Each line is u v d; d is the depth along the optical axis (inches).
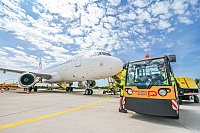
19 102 323.6
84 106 278.5
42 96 510.6
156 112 162.2
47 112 210.5
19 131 123.2
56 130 128.0
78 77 621.6
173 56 181.9
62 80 761.0
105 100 407.5
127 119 179.0
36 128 132.7
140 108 176.9
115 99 445.4
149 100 169.3
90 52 577.0
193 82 419.2
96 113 211.5
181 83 365.7
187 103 396.2
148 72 196.5
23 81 664.4
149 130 135.0
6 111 213.2
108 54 570.3
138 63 215.5
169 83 163.9
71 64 636.7
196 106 324.2
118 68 503.5
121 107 227.6
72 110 232.5
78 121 161.8
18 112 206.7
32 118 171.9
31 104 291.4
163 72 178.4
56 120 164.4
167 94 158.9
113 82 787.4
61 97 474.3
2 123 148.3
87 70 553.3
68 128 134.6
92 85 693.9
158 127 146.2
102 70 507.5
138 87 184.1
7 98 422.0
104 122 160.1
